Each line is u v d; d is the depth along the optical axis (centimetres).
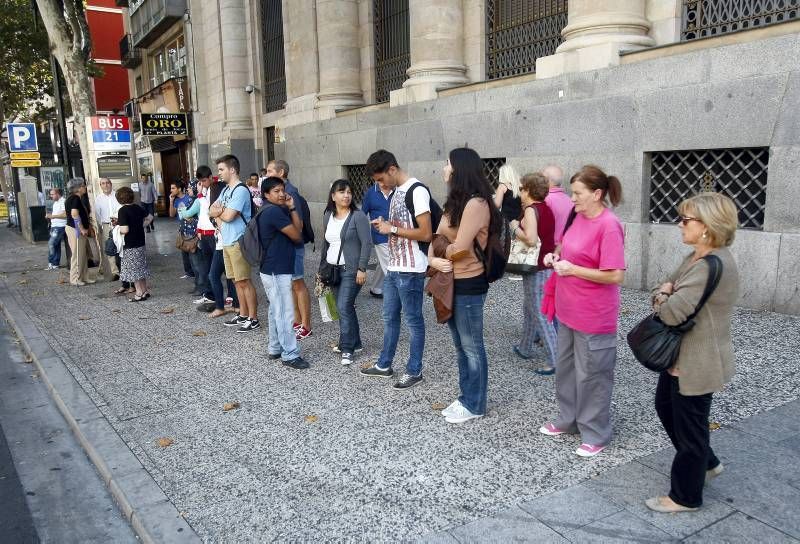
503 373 526
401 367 559
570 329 377
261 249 552
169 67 2706
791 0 665
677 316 282
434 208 503
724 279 280
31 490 394
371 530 311
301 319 684
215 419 463
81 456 439
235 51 1900
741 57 655
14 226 2369
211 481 370
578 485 340
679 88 710
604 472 352
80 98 1135
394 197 486
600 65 794
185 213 841
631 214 784
